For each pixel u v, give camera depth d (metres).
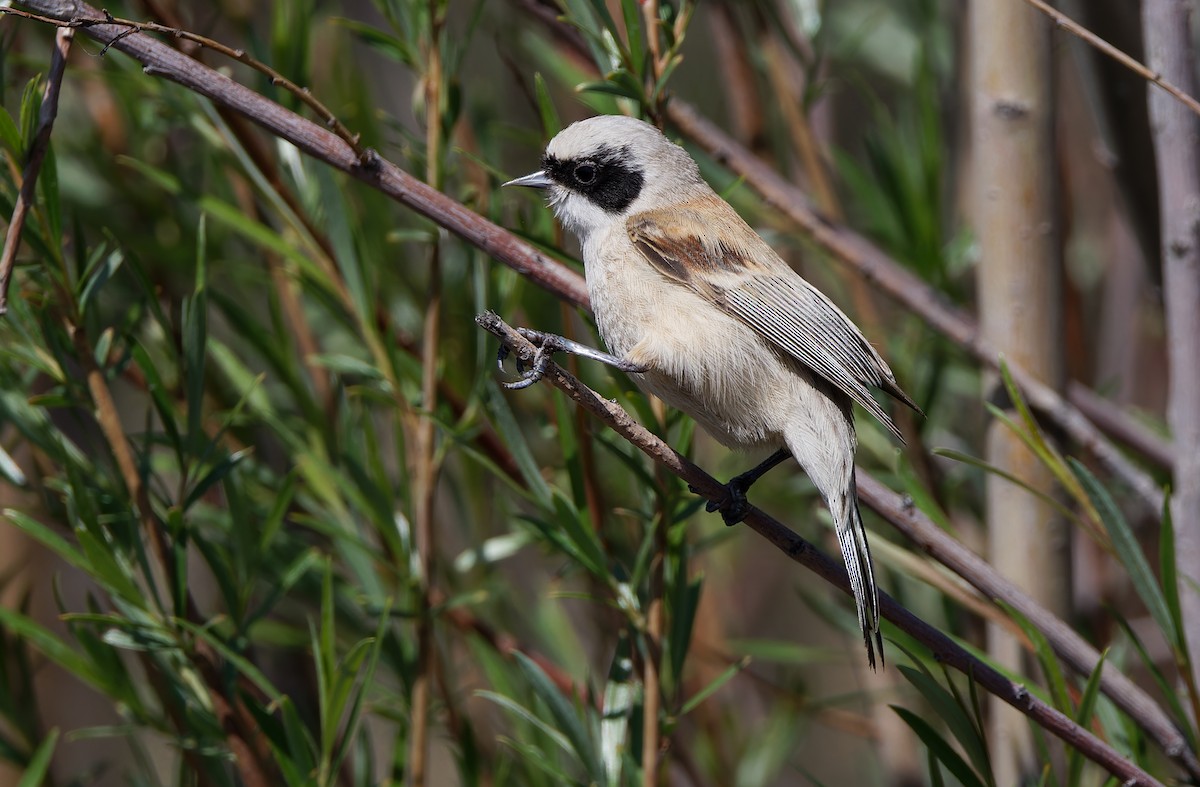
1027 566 8.54
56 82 6.40
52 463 9.05
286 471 9.78
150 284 7.64
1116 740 7.44
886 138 10.34
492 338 8.29
